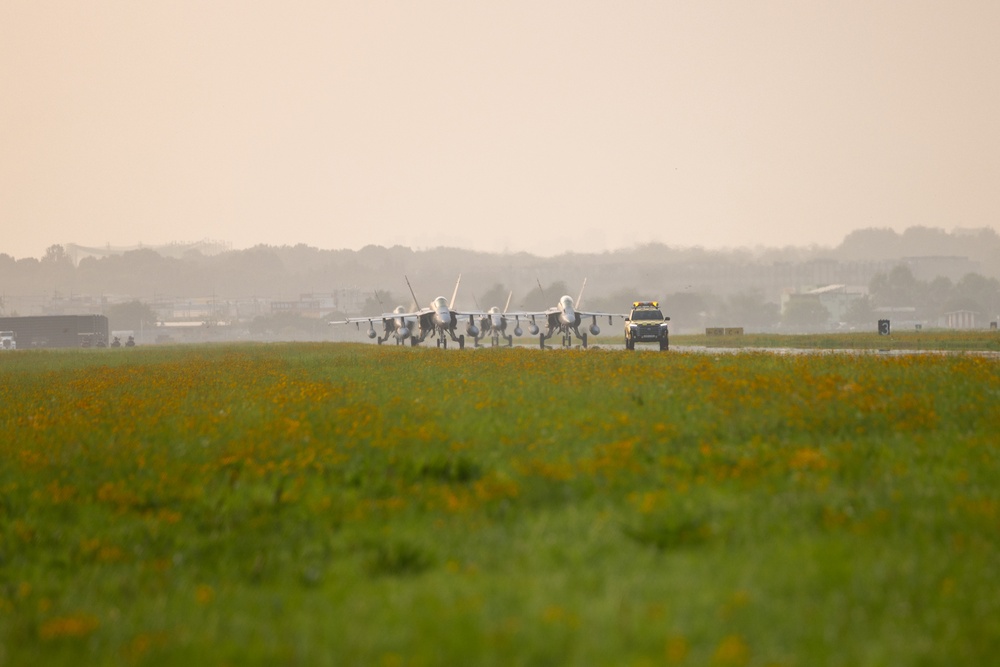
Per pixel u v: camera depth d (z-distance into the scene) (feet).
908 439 196.54
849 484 154.30
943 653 84.53
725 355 541.34
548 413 255.29
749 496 147.23
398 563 124.88
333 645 94.27
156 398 360.28
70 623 107.65
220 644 99.19
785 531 125.80
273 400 326.03
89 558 147.95
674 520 130.00
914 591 100.42
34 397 400.67
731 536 124.47
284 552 141.79
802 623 91.61
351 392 347.15
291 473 194.80
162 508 177.17
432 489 170.19
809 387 282.77
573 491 159.53
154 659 96.32
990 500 135.54
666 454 189.16
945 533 122.01
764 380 297.74
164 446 235.61
